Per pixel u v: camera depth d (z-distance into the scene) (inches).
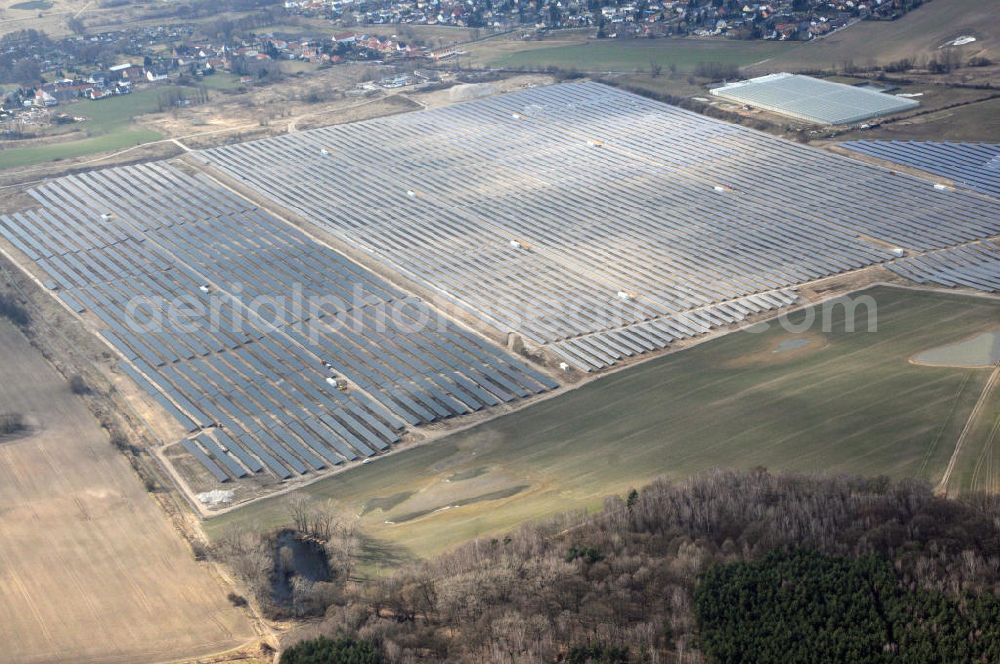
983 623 6200.8
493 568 6934.1
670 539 7170.3
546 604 6653.5
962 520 7037.4
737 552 6958.7
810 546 6899.6
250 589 7263.8
